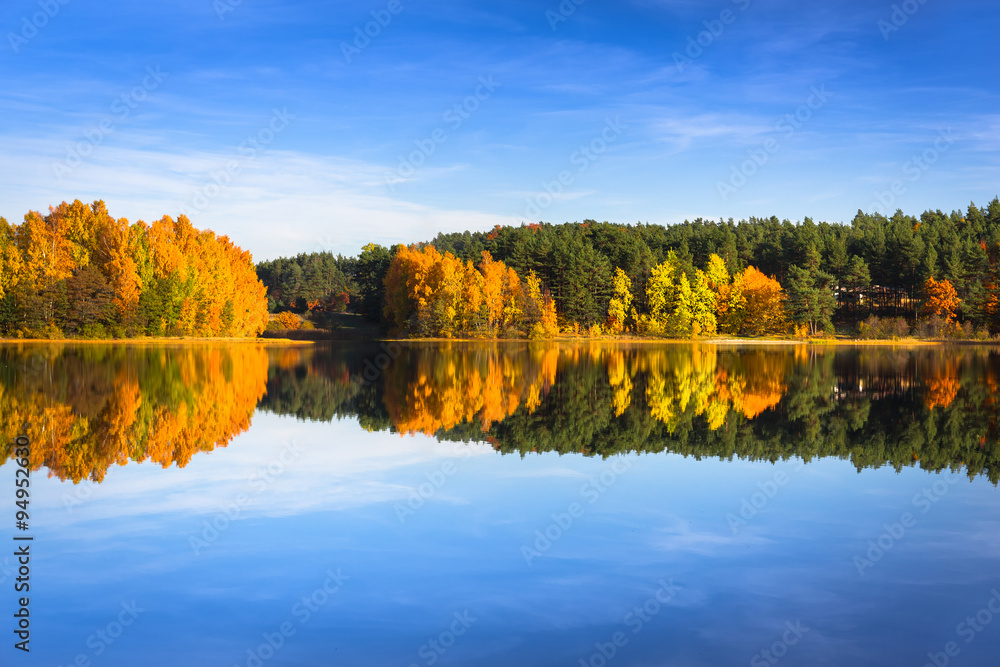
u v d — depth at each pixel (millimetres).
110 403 33188
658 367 57562
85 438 24766
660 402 34781
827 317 115062
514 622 10539
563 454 22500
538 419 29453
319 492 17719
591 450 23188
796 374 50781
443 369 54688
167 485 18453
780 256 136500
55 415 29328
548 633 10203
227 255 110188
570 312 116625
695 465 20922
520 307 113625
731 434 25984
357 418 29688
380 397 36750
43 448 23016
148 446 23516
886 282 124625
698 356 73750
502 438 25188
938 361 66375
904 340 104750
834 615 10797
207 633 10242
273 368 54344
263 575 12320
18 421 27766
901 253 119188
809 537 14336
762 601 11289
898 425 27984
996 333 109312
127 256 96812
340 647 9805
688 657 9531
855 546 13812
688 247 141375
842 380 46250
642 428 27312
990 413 31016
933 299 113188
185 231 105125
